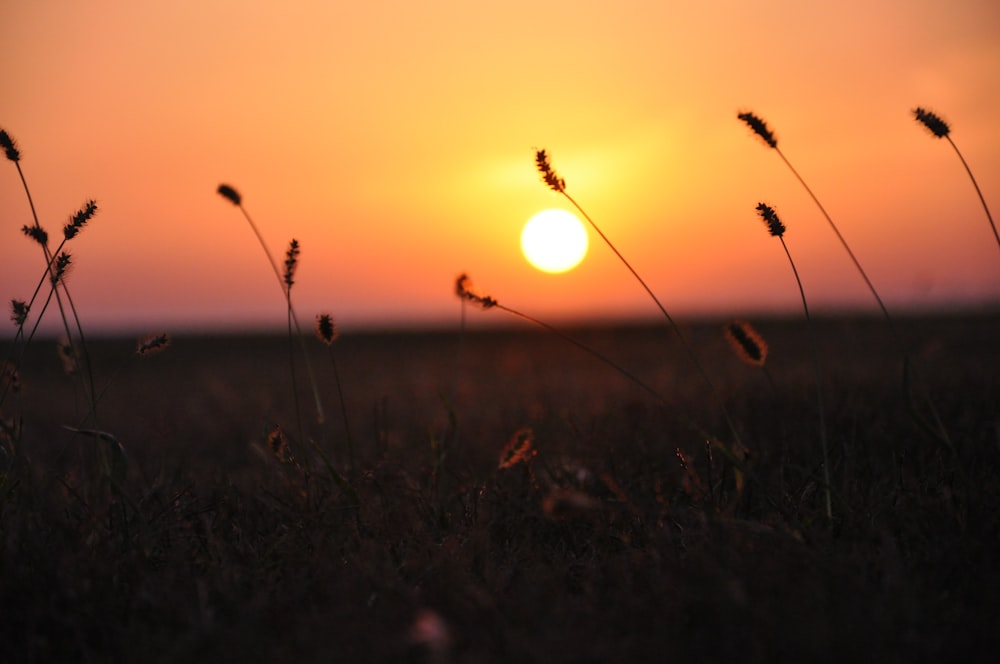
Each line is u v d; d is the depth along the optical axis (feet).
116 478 10.32
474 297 9.97
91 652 7.18
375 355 84.33
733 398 18.71
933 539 8.34
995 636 6.50
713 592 7.10
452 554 8.85
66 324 10.69
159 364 68.85
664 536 8.97
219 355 89.66
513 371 49.55
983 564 7.71
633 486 11.70
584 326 183.73
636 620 7.12
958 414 14.35
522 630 6.95
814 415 14.60
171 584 8.19
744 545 8.26
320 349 100.99
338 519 9.88
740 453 10.59
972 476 9.71
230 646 6.75
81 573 8.25
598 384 33.81
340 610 7.34
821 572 7.57
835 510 9.52
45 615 7.54
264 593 7.94
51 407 28.86
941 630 6.83
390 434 19.93
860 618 6.69
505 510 10.75
